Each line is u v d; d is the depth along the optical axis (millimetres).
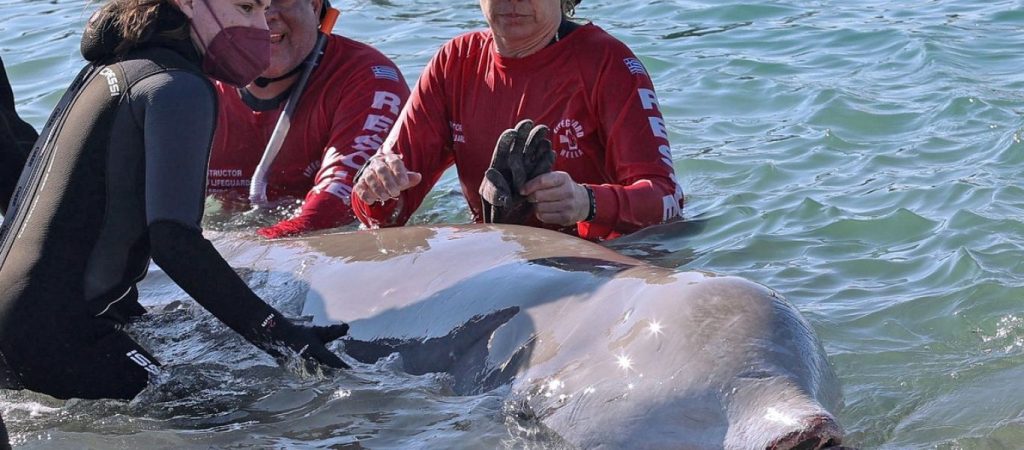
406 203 5457
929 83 7938
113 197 3594
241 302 3557
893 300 4555
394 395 3664
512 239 4102
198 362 3963
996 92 7574
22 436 3600
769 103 7820
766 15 10445
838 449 2959
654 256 4992
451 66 5480
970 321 4316
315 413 3646
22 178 3789
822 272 4895
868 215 5562
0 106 4234
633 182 5145
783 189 6070
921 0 10719
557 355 3447
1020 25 9508
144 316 4227
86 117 3623
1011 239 5094
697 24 10297
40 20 10898
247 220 5824
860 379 3900
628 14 10820
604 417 3207
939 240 5156
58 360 3613
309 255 4352
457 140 5500
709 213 5676
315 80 5965
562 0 5430
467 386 3633
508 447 3318
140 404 3752
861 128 7125
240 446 3502
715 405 3088
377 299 3975
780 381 3084
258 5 3764
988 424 3566
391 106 5895
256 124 6062
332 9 6145
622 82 5199
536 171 4613
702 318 3281
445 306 3814
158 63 3619
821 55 8992
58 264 3602
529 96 5297
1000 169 6102
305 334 3670
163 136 3508
